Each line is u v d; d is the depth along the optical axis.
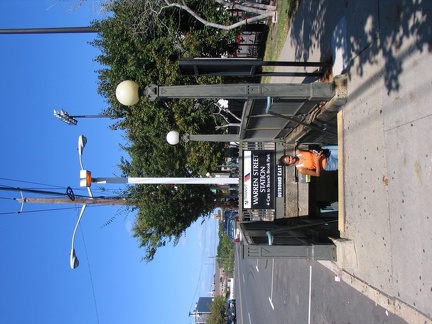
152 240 17.66
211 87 6.74
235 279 46.56
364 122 6.24
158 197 17.25
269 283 19.66
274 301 17.89
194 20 15.32
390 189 5.53
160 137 16.36
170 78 14.09
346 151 6.89
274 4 15.57
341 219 7.05
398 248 5.35
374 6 6.00
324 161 8.76
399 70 5.32
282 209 10.53
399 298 5.34
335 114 7.48
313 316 12.29
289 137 10.05
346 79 6.84
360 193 6.38
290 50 12.51
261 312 21.02
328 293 11.09
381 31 5.77
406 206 5.16
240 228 9.65
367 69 6.18
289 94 6.86
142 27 13.67
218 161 17.31
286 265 16.23
